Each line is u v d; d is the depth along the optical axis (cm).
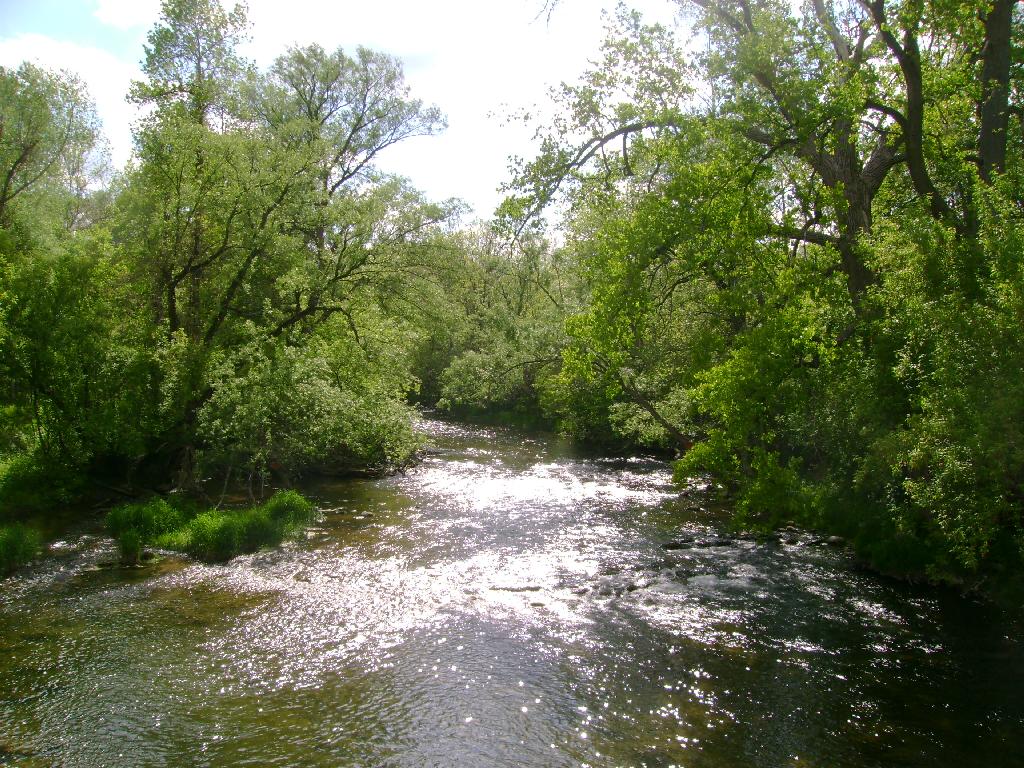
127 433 1808
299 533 1623
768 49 1448
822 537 1619
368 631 1086
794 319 1405
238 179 1991
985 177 1506
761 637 1078
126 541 1438
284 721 824
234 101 2330
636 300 1571
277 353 1916
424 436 2642
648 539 1645
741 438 1413
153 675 934
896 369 1161
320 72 3108
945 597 1251
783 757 756
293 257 2216
